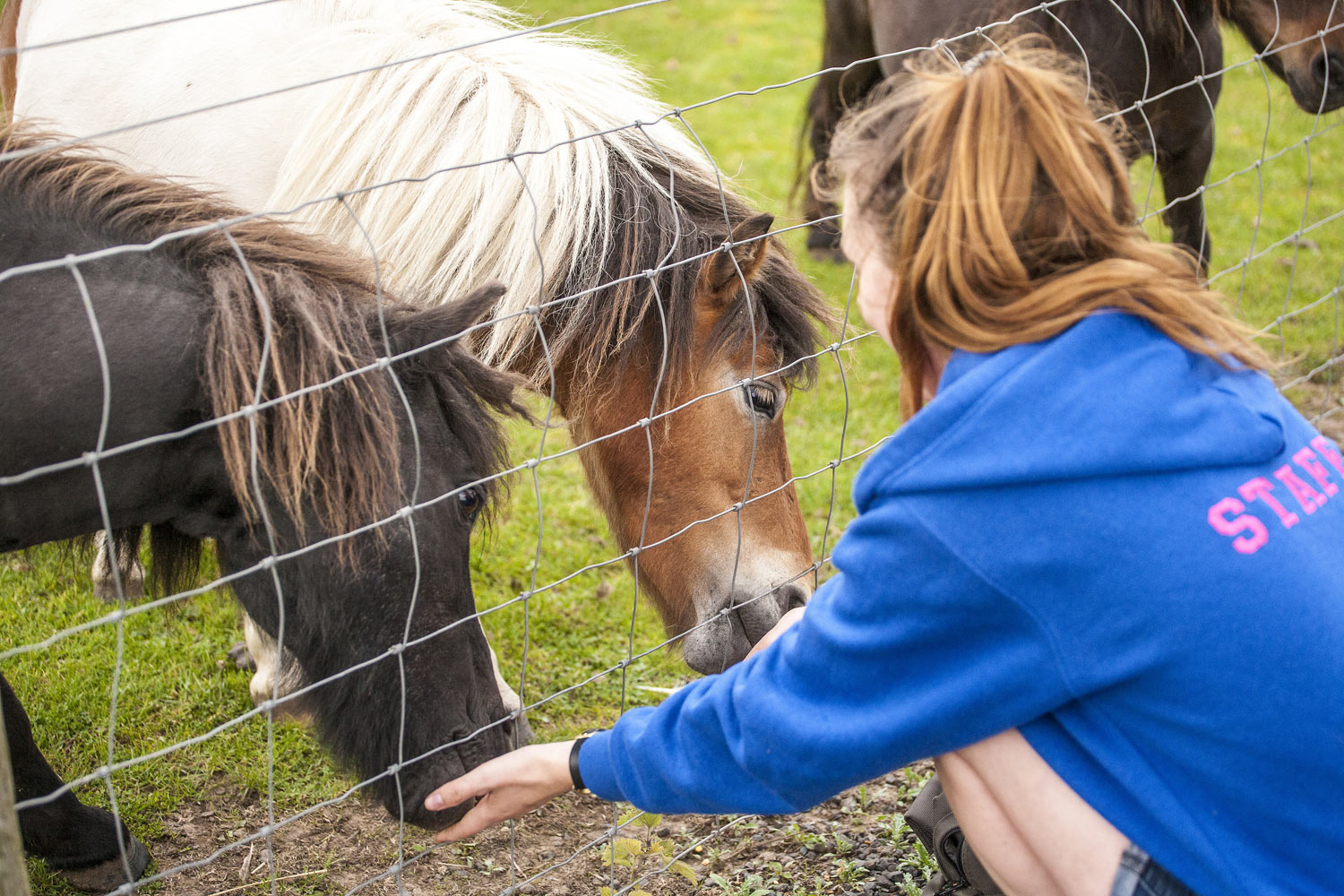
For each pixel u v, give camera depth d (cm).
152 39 251
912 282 128
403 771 166
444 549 160
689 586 237
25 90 268
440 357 158
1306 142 315
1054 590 119
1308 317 484
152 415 151
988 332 123
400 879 174
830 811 247
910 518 121
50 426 148
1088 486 118
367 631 158
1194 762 123
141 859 219
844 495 386
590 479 259
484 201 218
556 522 366
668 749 146
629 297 219
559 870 231
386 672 160
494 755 176
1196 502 119
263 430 148
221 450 151
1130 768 125
